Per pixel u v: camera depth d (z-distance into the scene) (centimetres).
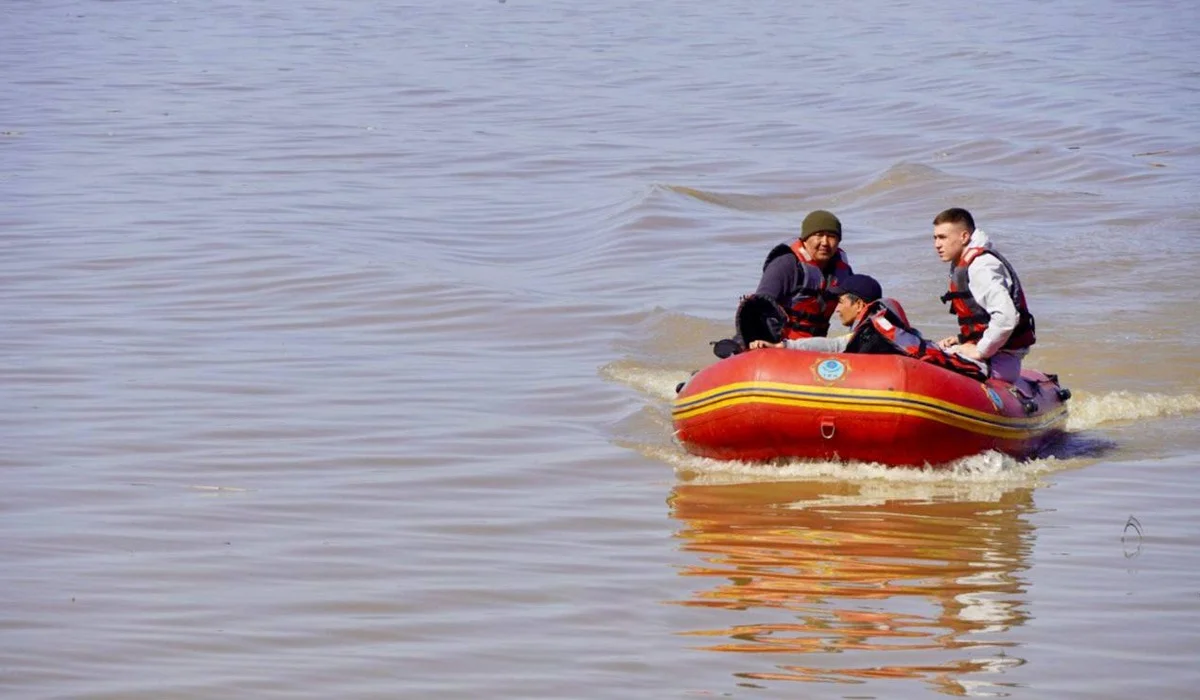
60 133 9300
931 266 5994
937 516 3281
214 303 5306
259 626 2602
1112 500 3409
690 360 4766
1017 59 12719
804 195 7788
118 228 6525
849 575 2880
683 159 8644
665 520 3244
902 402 3547
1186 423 4153
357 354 4703
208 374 4406
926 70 12238
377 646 2522
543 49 13888
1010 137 9219
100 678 2377
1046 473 3672
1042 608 2702
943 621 2633
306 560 2938
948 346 3903
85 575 2833
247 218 6775
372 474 3538
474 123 9875
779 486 3541
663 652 2497
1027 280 5756
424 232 6656
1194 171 8050
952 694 2330
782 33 15100
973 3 17925
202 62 12962
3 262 5884
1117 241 6362
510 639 2552
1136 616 2664
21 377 4328
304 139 9169
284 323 5066
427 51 13762
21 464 3538
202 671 2411
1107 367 4672
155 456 3628
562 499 3391
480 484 3488
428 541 3069
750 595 2762
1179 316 5197
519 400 4244
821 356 3653
